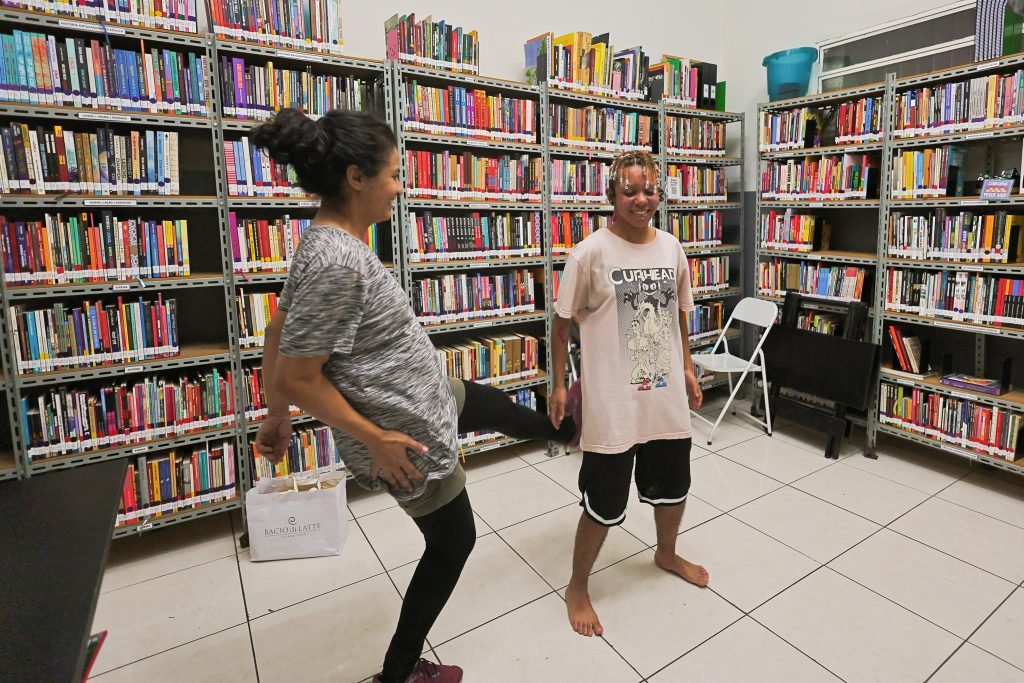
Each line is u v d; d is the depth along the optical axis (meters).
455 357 3.19
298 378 1.14
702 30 4.44
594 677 1.80
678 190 3.92
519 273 3.41
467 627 2.03
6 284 2.18
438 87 3.09
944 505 2.77
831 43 3.84
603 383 1.90
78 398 2.33
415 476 1.32
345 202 1.25
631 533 2.60
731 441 3.64
